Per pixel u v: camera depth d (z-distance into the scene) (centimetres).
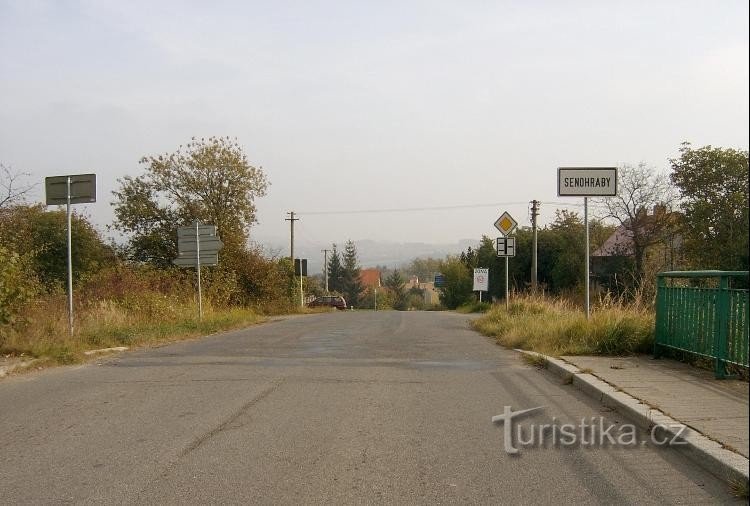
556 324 1290
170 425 676
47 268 2528
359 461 555
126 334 1392
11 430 664
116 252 3033
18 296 1178
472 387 868
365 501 466
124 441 620
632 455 570
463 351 1245
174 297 2055
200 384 898
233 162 3077
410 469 535
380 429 656
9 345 1116
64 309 1490
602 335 1104
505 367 1035
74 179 1283
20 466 550
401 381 913
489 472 528
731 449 535
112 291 1866
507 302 1994
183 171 3045
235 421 689
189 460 561
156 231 3011
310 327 1938
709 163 2834
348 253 11069
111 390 863
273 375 966
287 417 705
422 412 727
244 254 3078
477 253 5181
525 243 4212
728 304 810
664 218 3077
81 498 475
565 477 516
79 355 1149
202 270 2673
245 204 3111
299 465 545
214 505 459
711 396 731
